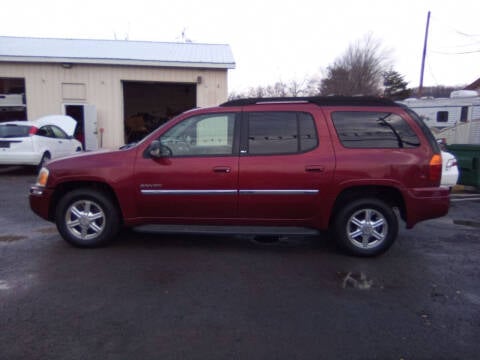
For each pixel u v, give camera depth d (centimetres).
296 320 354
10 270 462
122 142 1709
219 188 510
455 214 788
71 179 523
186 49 1911
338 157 500
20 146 1159
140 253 528
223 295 403
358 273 468
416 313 370
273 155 507
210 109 523
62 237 550
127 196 521
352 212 513
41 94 1653
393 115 511
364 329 340
